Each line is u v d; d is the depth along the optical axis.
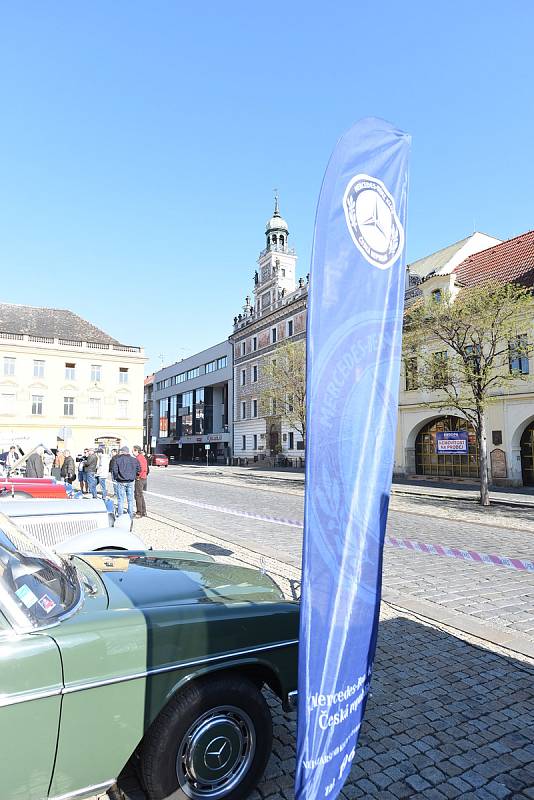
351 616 2.22
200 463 64.12
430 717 3.58
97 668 2.26
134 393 60.84
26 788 2.10
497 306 16.34
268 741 2.72
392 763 3.06
